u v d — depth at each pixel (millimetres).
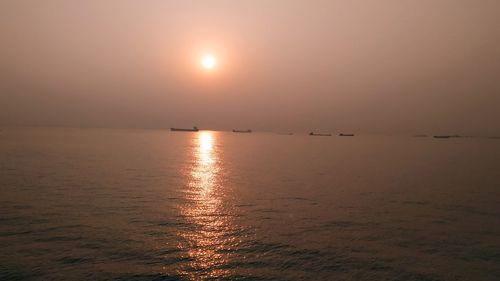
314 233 24250
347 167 66188
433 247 21750
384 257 20062
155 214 28359
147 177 47812
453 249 21438
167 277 17141
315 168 63844
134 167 58906
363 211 30688
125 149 102500
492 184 45844
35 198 32781
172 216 27922
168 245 21391
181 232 23938
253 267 18484
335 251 20906
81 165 59469
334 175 53969
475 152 120125
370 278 17391
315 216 28781
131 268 17984
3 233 22641
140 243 21578
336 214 29531
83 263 18375
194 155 88250
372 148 139625
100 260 18844
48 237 22109
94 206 30422
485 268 18672
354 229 25328
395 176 53312
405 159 86500
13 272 17047
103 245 21031
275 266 18672
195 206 31516
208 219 27344
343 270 18266
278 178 49906
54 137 170875
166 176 49250
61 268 17672
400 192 39812
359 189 41531
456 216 29188
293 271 18078
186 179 46938
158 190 38438
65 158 70500
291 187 42375
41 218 26234
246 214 29141
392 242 22594
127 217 27219
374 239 23141
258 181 46750
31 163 60312
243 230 24688
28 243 20969
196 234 23594
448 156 98625
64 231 23391
